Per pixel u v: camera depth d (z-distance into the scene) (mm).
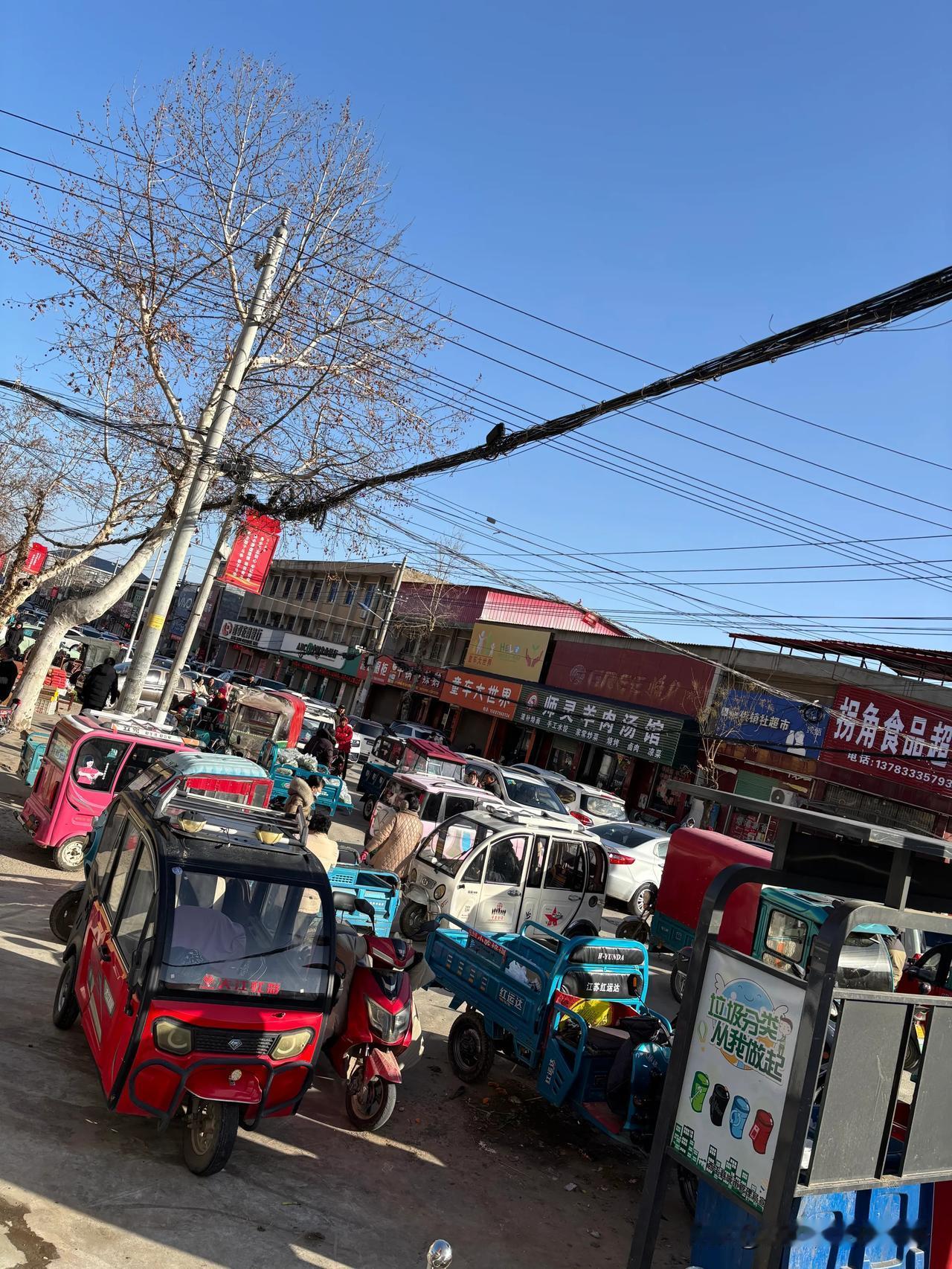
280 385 17234
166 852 5629
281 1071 5461
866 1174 4449
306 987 5613
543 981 7367
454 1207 5777
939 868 5531
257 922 5680
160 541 19188
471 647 45125
